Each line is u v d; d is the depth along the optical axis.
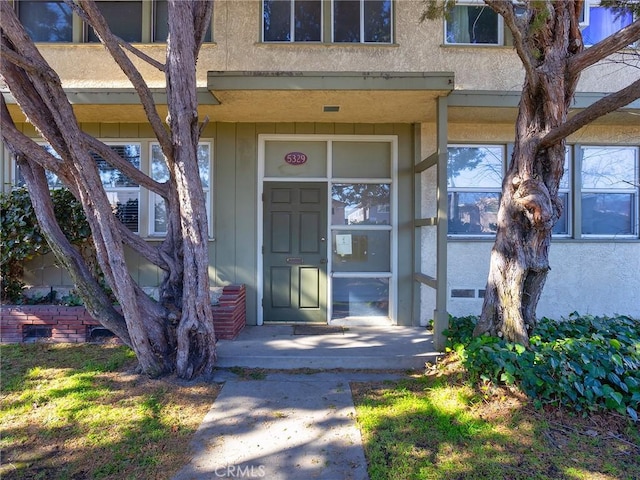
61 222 5.39
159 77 5.84
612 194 6.27
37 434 3.00
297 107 5.23
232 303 5.23
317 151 6.08
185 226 3.93
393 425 3.16
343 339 5.11
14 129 3.53
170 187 4.22
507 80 5.86
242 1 5.83
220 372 4.19
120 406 3.42
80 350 4.75
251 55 5.81
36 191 3.89
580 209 6.16
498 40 5.95
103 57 5.81
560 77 3.78
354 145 6.09
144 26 5.85
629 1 4.08
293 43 5.81
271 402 3.55
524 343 3.87
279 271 6.01
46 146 6.00
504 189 4.14
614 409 3.22
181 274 4.18
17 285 5.67
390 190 6.10
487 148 6.18
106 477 2.55
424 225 5.59
